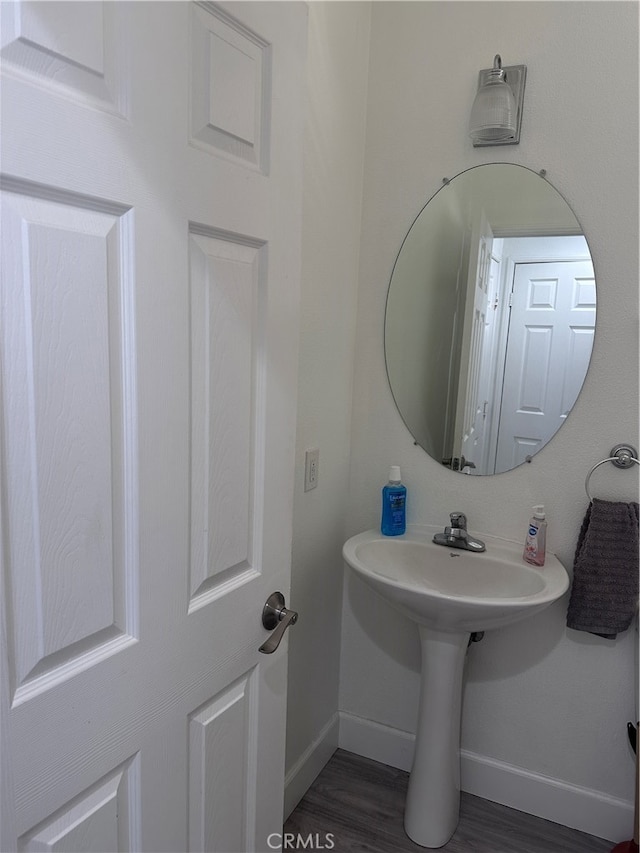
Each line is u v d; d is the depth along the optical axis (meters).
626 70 1.51
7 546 0.64
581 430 1.66
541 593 1.47
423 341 1.83
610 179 1.56
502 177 1.68
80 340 0.69
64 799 0.73
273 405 1.04
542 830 1.77
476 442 1.79
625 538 1.59
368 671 2.02
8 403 0.63
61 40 0.63
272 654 1.12
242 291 0.94
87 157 0.67
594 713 1.73
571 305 1.64
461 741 1.90
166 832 0.91
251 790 1.12
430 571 1.75
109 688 0.78
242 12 0.86
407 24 1.73
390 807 1.83
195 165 0.82
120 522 0.78
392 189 1.81
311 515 1.76
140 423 0.78
